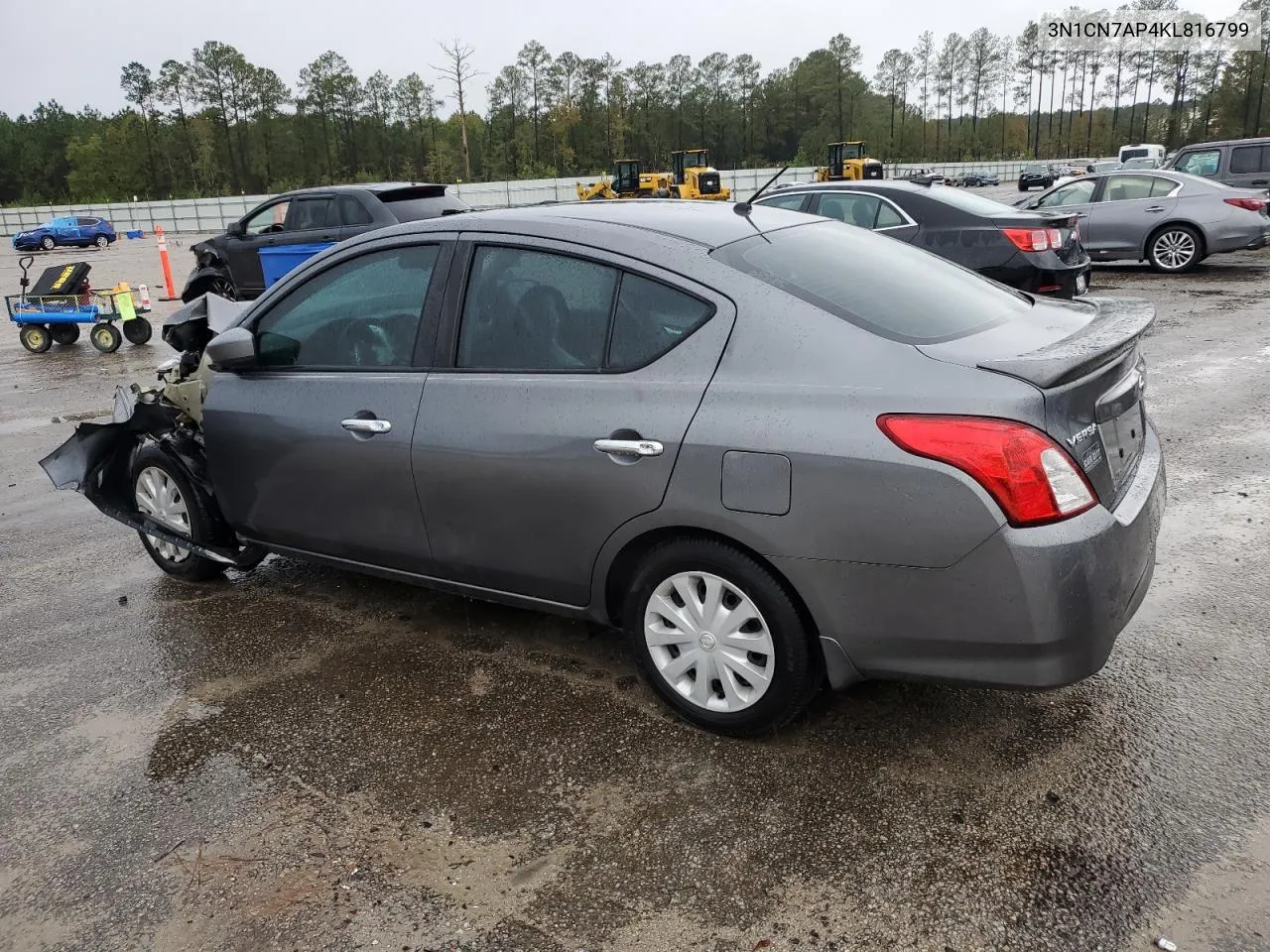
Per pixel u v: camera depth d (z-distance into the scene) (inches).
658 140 4889.3
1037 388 96.8
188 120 4293.8
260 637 157.6
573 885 96.9
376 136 4466.0
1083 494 98.7
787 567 107.0
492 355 130.1
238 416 156.3
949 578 98.8
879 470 99.6
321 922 93.4
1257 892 90.6
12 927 95.0
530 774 116.0
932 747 116.6
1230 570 161.3
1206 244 536.4
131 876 101.7
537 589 131.7
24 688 143.8
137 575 187.9
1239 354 331.6
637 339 117.7
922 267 136.3
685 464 110.8
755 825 104.3
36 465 270.7
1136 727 118.3
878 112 5017.2
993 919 89.3
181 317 193.0
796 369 107.0
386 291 142.1
